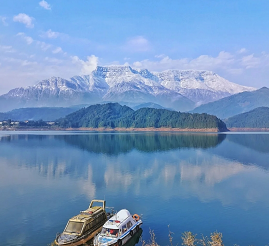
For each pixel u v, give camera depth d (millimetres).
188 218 50719
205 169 97000
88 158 122500
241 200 61188
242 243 41344
